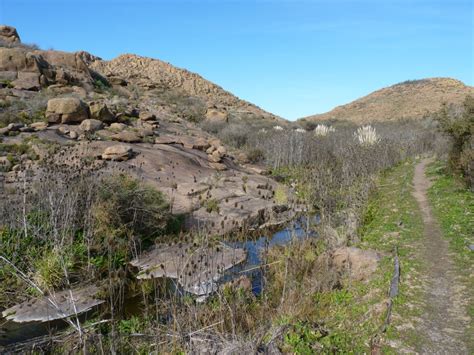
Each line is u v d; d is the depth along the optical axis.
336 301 7.73
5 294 8.73
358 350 5.81
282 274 8.93
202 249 9.38
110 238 10.64
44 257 9.69
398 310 6.82
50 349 6.38
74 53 33.00
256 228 14.15
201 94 68.88
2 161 14.52
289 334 6.12
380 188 20.11
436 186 18.03
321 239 11.70
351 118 108.25
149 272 9.93
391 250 10.09
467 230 11.01
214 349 5.75
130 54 77.69
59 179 11.91
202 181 17.89
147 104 37.75
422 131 42.84
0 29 33.91
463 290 7.45
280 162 28.38
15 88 24.28
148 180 16.39
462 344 5.79
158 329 6.52
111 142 19.55
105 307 8.33
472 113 17.98
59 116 20.56
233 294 7.74
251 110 68.81
